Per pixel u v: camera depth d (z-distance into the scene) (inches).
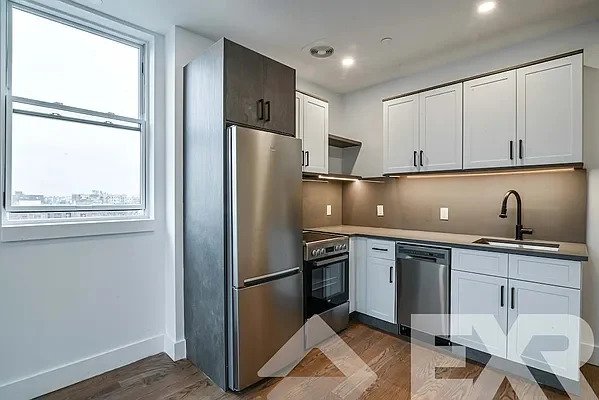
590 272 95.3
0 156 77.6
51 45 87.0
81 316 88.5
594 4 87.0
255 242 86.4
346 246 121.7
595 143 95.0
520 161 98.2
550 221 103.6
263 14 92.8
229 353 84.1
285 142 94.2
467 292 97.3
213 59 87.6
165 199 104.3
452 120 112.9
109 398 80.4
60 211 87.6
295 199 97.0
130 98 101.7
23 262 79.6
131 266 97.9
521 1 85.9
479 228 119.0
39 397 80.6
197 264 94.6
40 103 84.2
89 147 93.1
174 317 100.0
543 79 94.2
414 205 137.3
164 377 89.9
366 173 154.2
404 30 101.7
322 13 92.4
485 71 117.5
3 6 78.6
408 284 111.2
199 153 93.2
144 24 97.4
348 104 161.5
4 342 77.1
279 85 97.1
